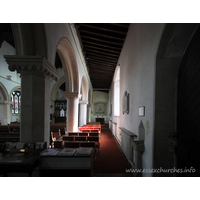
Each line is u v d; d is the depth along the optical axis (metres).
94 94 22.55
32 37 3.16
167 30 2.14
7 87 14.02
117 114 10.30
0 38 10.45
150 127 2.71
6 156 2.71
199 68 2.14
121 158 5.04
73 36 5.89
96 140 5.17
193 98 2.25
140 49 3.53
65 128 8.08
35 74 3.22
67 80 7.40
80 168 2.63
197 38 2.14
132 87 4.39
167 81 2.53
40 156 2.58
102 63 9.98
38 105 3.28
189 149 2.31
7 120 13.93
